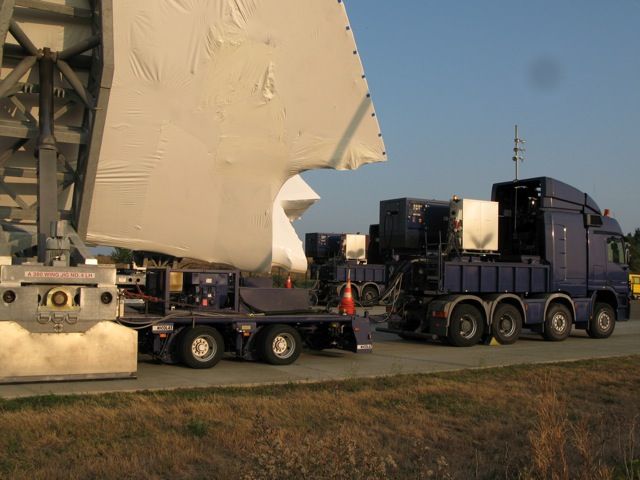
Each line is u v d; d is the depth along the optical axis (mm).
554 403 7016
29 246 12328
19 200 12836
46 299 9297
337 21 13406
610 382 10570
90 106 11883
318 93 14289
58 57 11898
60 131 12086
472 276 16141
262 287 12922
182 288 11984
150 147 13641
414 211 18094
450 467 5836
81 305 9484
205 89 13312
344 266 30453
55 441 6379
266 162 14867
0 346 9031
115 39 12219
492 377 10914
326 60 13914
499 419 7828
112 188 13922
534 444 5414
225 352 12602
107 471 5527
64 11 11641
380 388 9688
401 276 16922
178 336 11430
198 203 14867
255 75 13570
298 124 14516
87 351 9539
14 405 7789
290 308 12742
